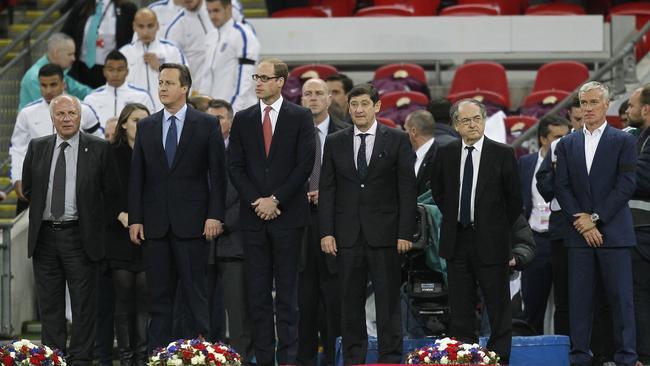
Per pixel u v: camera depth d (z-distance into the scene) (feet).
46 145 119.85
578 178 116.47
